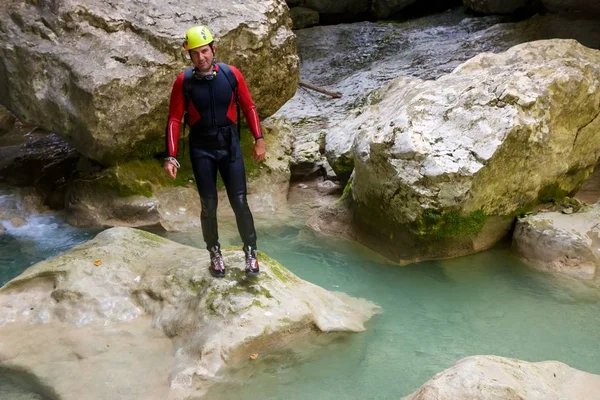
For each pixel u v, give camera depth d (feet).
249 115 12.88
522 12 41.34
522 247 18.26
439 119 18.42
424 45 39.40
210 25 20.70
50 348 13.15
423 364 13.21
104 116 19.21
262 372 12.71
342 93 34.60
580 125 19.33
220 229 21.15
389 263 18.58
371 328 14.76
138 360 12.67
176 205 21.61
